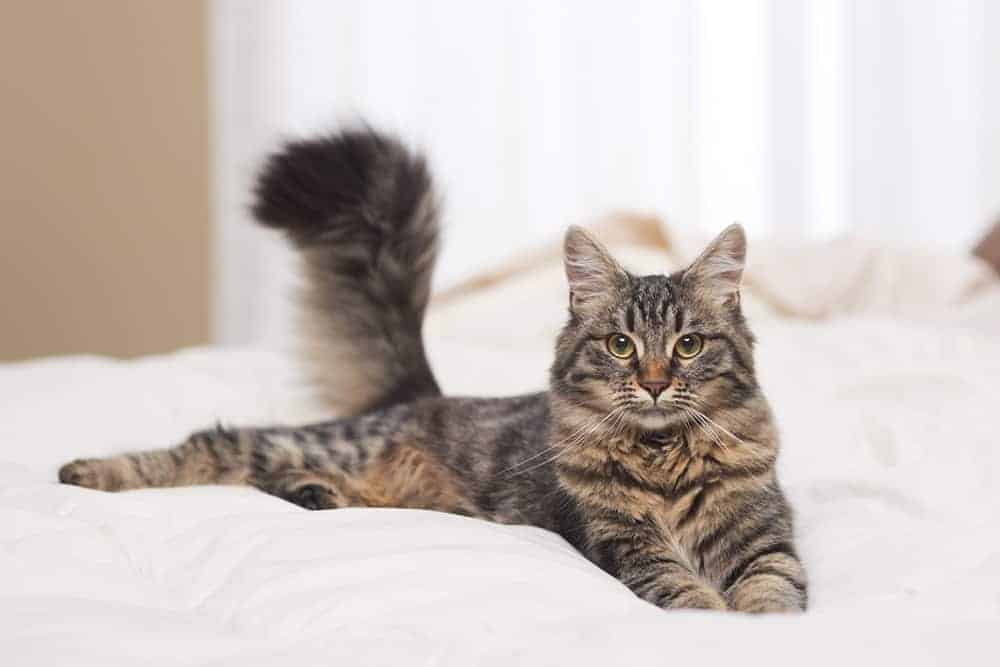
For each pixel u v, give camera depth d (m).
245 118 7.34
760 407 2.59
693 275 2.63
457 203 7.01
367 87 7.20
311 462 2.85
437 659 1.49
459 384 3.81
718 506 2.47
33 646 1.47
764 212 6.64
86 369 3.86
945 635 1.45
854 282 4.85
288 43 7.27
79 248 7.69
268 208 3.45
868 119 6.56
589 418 2.55
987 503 2.58
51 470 2.86
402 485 2.88
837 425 3.13
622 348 2.54
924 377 3.48
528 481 2.66
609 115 6.87
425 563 1.83
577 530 2.49
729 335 2.60
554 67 6.95
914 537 2.34
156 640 1.53
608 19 6.84
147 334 7.74
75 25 7.60
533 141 6.98
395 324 3.44
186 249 7.69
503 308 4.72
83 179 7.67
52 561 1.90
